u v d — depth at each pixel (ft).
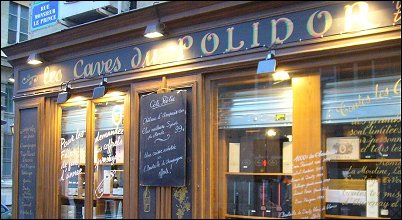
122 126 20.43
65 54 21.90
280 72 16.53
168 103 18.39
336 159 16.71
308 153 16.20
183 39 18.33
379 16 14.60
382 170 16.26
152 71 19.02
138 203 19.15
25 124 23.43
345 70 15.74
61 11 22.52
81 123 21.90
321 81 16.14
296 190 16.43
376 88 15.84
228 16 17.29
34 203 22.65
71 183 22.08
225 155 17.98
